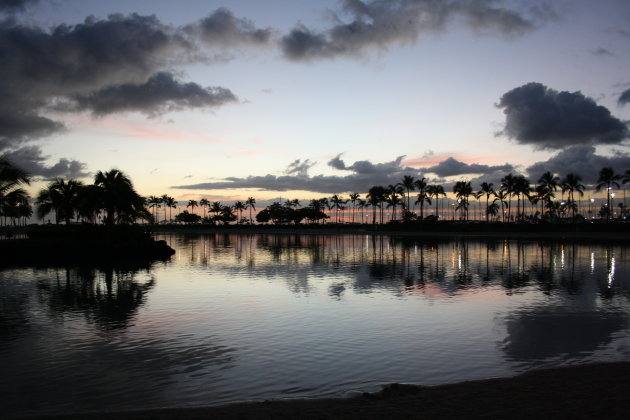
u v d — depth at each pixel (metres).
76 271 28.33
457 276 24.73
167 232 120.50
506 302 16.98
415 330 12.83
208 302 17.30
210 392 8.45
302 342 11.70
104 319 14.49
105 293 19.64
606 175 94.94
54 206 48.28
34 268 30.16
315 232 112.19
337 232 109.94
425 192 121.81
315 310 15.64
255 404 7.51
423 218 120.75
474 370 9.57
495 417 6.57
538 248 48.19
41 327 13.47
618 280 22.94
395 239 73.31
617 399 7.27
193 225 148.62
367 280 23.25
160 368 9.80
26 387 8.74
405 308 15.91
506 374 9.30
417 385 8.66
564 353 10.68
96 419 6.97
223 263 33.34
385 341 11.76
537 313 15.01
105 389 8.63
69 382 9.00
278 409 7.21
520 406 7.03
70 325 13.71
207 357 10.54
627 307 15.98
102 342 11.81
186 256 39.97
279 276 25.22
